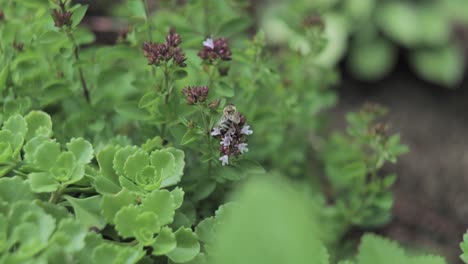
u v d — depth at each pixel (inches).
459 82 46.1
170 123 22.0
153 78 23.2
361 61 46.1
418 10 47.2
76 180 19.7
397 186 36.7
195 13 28.0
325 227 27.3
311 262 12.4
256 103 26.0
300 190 28.2
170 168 20.2
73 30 22.9
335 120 42.4
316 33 29.2
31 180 19.5
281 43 42.5
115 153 20.6
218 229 19.8
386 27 46.2
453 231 33.7
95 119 24.2
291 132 29.2
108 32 35.0
